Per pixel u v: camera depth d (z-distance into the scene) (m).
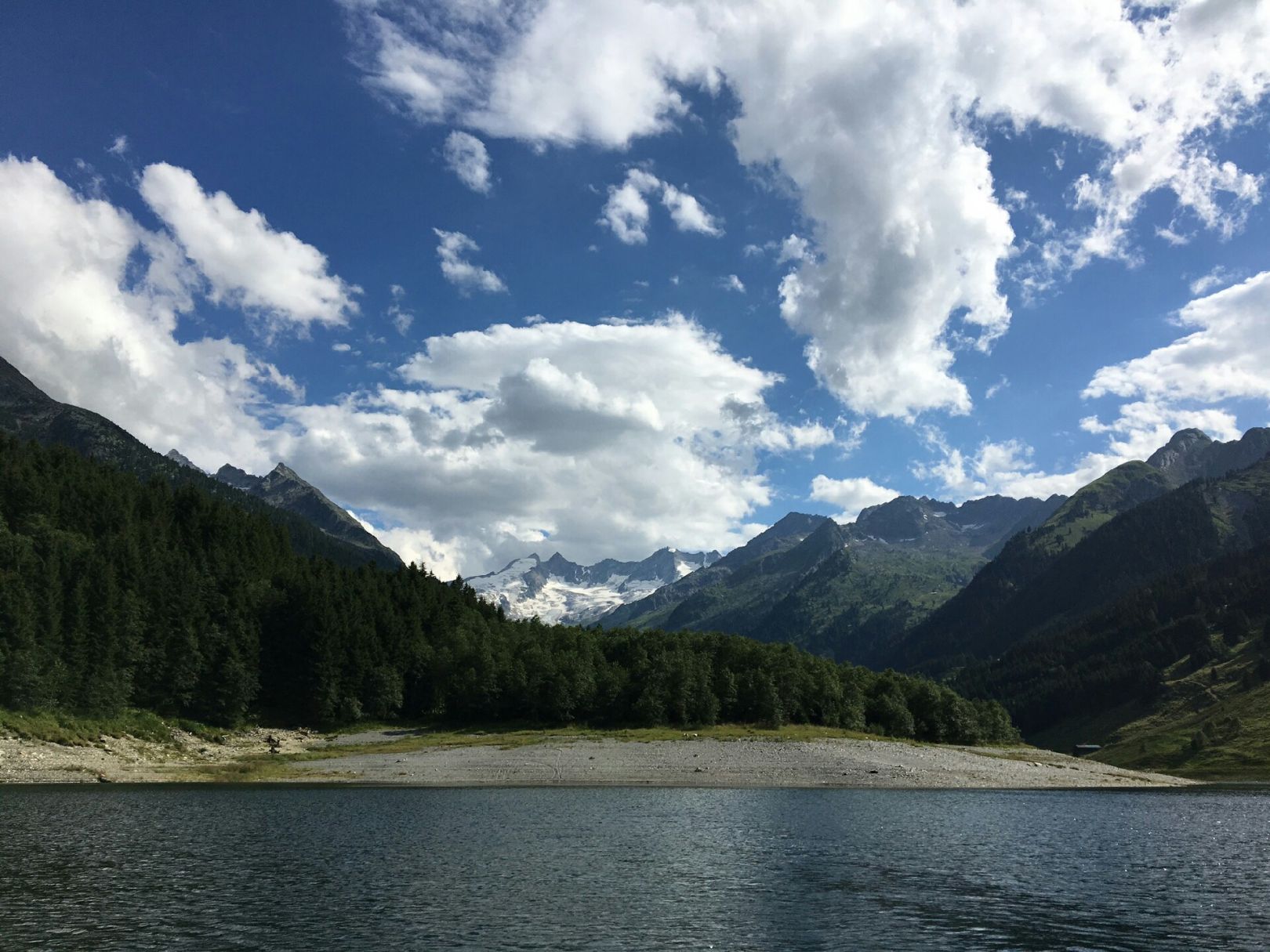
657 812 88.94
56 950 37.66
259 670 162.75
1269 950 41.56
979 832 78.88
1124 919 46.94
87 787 98.88
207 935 40.38
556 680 175.75
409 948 38.91
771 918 45.84
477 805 92.12
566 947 39.53
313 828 72.06
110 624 135.75
